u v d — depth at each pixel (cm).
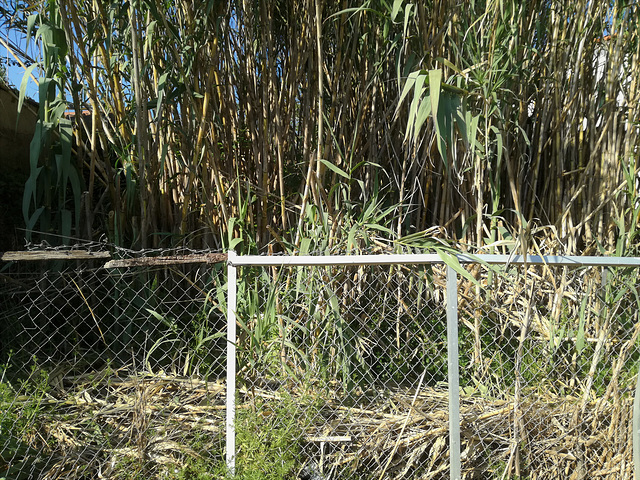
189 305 309
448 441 245
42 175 303
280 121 316
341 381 273
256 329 230
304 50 323
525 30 321
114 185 334
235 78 334
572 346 282
